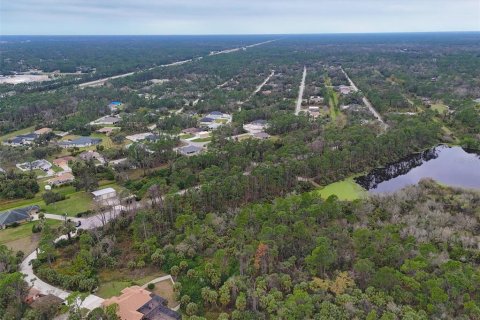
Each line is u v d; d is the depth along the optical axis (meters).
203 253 96.25
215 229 104.12
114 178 144.38
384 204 120.56
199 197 117.88
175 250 96.25
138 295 78.38
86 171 145.62
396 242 92.69
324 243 88.88
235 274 86.75
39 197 133.38
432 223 107.12
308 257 85.56
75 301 75.19
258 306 77.81
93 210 120.56
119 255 97.69
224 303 78.25
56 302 76.94
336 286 79.94
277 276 83.75
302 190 135.12
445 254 91.81
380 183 148.00
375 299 76.44
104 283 86.94
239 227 98.69
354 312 73.38
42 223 109.50
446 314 72.50
